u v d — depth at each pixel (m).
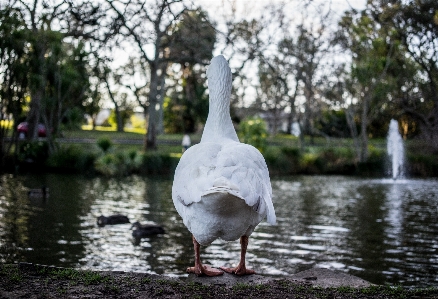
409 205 17.34
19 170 27.16
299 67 30.70
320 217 14.77
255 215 4.81
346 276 5.73
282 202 17.98
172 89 54.66
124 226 13.00
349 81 33.00
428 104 32.72
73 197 18.08
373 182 25.77
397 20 17.19
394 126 31.55
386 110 38.09
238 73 23.34
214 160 4.70
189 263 9.61
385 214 15.40
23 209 15.12
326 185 24.17
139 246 10.89
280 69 32.53
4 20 24.39
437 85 29.09
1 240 11.09
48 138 28.94
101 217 13.24
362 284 5.37
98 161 27.05
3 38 25.27
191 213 4.71
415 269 9.30
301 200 18.56
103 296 4.50
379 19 14.66
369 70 30.30
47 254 10.04
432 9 16.81
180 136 50.00
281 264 9.59
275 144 46.31
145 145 36.44
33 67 27.39
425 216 15.05
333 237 11.98
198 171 4.63
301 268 9.34
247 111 50.06
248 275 5.68
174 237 11.84
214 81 5.87
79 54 28.64
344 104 34.25
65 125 40.28
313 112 41.38
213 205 4.46
